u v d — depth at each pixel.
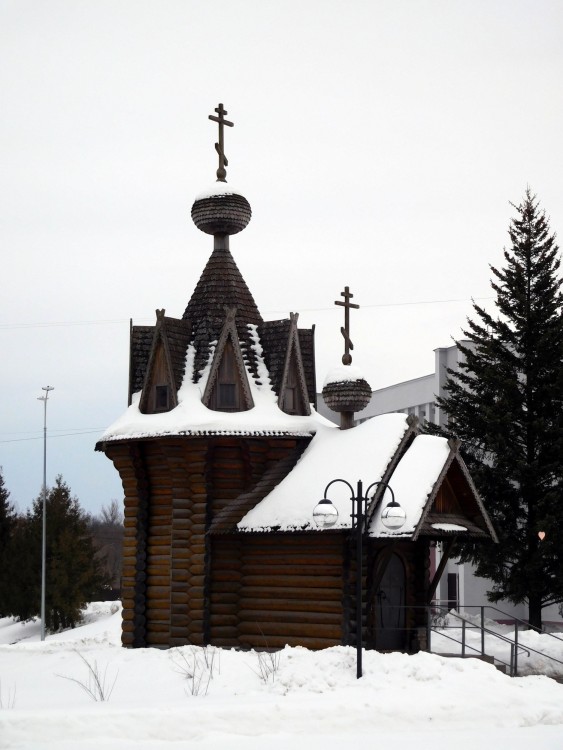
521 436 37.38
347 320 29.09
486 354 38.22
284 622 26.30
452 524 25.80
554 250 38.78
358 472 25.78
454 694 19.36
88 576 61.00
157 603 27.95
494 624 35.75
